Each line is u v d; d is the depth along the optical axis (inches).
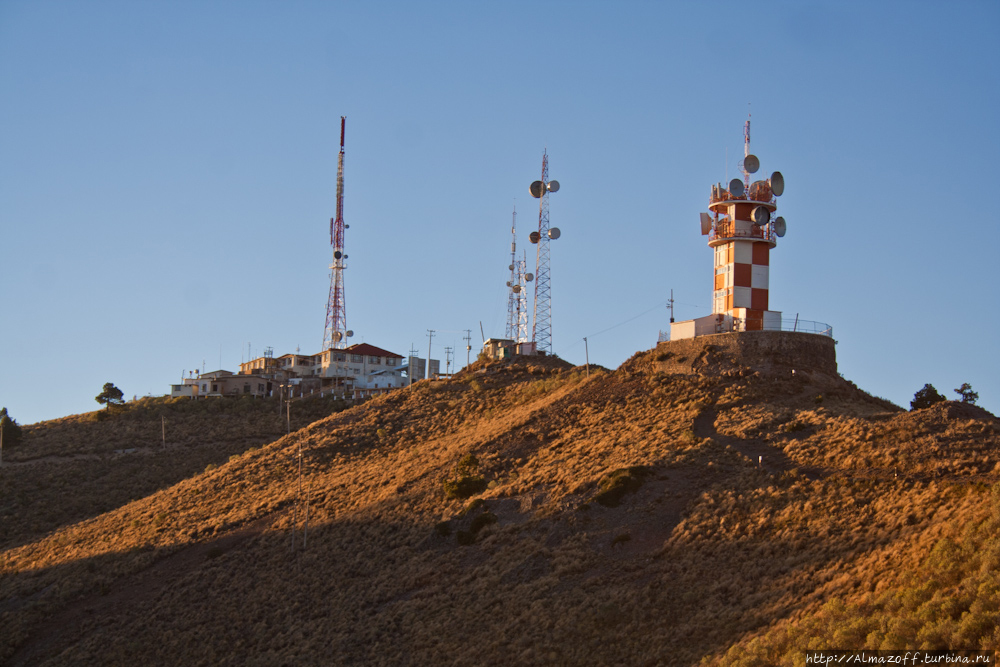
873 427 2054.6
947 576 1240.8
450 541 2128.4
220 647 1967.3
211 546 2532.0
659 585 1630.2
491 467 2536.9
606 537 1882.4
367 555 2193.7
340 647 1807.3
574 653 1503.4
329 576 2149.4
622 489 2030.0
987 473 1680.6
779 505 1787.6
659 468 2110.0
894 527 1545.3
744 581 1546.5
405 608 1873.8
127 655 2020.2
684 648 1401.3
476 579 1905.8
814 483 1836.9
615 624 1550.2
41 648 2135.8
